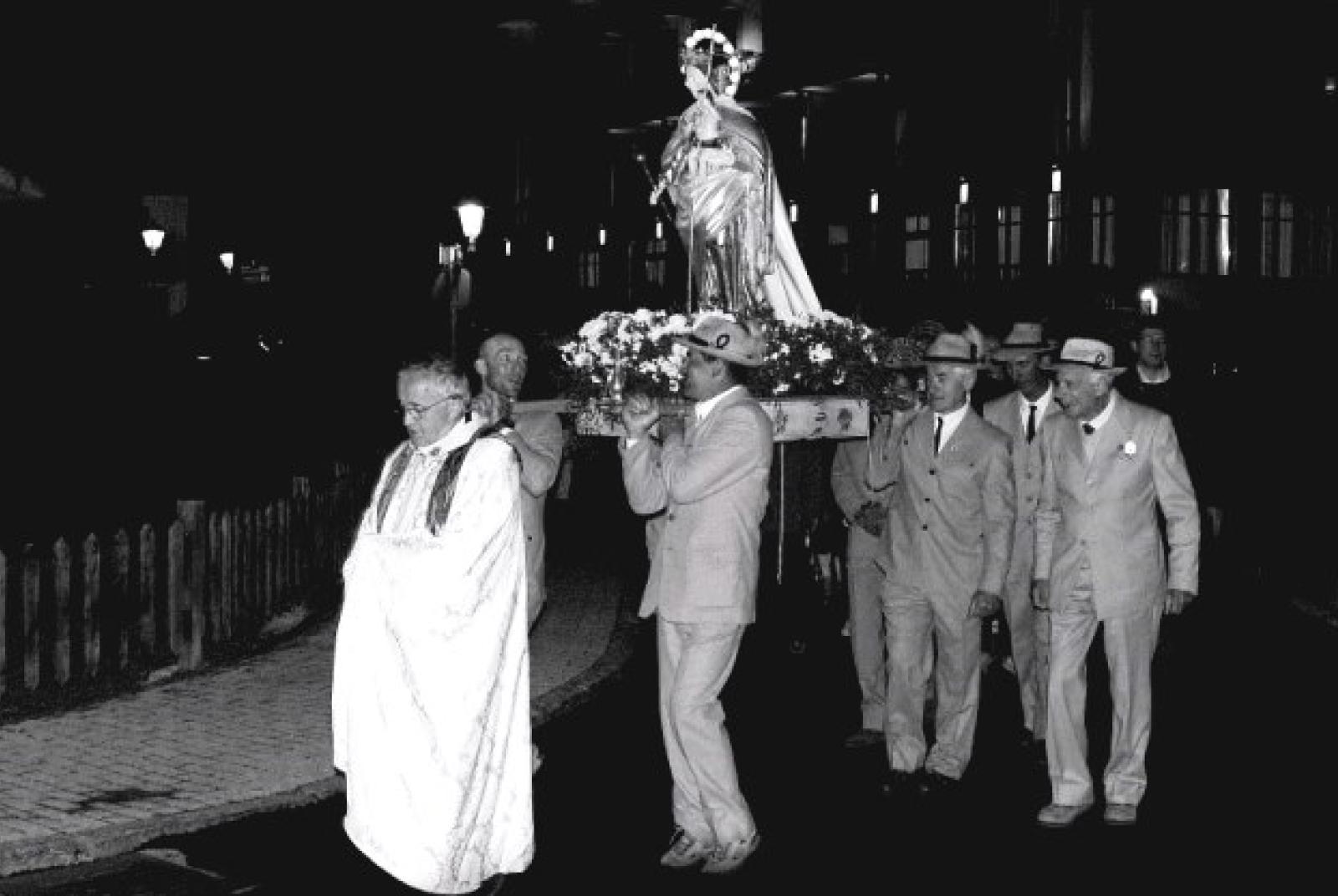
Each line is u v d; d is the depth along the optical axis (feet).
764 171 35.01
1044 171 137.28
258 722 31.99
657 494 23.36
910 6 148.15
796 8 161.79
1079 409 26.03
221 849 24.14
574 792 28.12
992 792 27.96
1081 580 25.86
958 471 27.43
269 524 44.14
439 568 20.20
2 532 55.93
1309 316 136.26
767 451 23.29
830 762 30.25
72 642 40.81
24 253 75.66
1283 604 49.75
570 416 29.53
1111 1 136.26
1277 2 138.21
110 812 25.52
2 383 71.67
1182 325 130.41
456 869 20.16
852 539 31.86
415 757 20.06
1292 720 33.65
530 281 181.98
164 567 50.39
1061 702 25.89
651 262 173.78
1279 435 54.29
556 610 49.49
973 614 27.48
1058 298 131.44
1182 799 27.32
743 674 38.91
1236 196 136.56
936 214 146.41
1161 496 26.09
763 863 23.62
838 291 154.10
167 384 81.46
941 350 27.68
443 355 21.16
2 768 28.19
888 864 23.56
